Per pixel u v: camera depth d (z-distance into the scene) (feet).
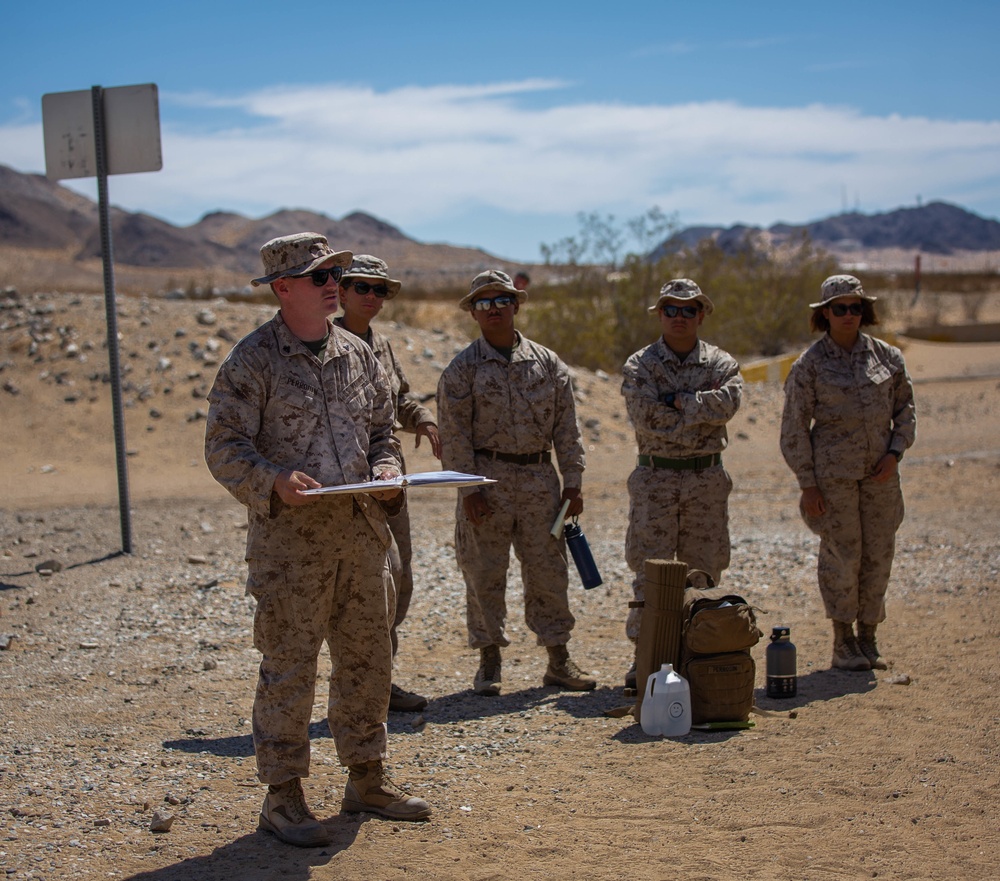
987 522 35.91
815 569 30.04
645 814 13.99
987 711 18.02
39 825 13.61
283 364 13.21
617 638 24.18
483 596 20.38
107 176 30.35
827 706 18.62
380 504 13.82
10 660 21.43
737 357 82.64
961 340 105.09
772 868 12.41
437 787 15.10
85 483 41.98
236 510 37.32
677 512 20.17
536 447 20.38
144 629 23.84
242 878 12.11
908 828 13.51
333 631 13.66
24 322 54.85
